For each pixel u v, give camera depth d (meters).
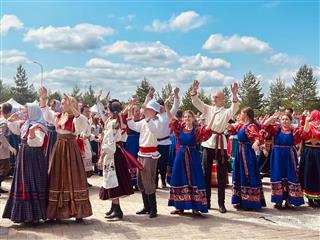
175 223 6.21
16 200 5.75
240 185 7.24
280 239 5.48
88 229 5.79
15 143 9.73
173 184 6.63
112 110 6.31
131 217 6.55
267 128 7.46
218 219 6.51
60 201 5.88
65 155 5.96
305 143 7.84
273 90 55.16
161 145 9.23
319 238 5.55
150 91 8.07
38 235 5.46
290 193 7.36
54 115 6.24
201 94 37.19
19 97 68.25
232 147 9.84
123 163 6.35
